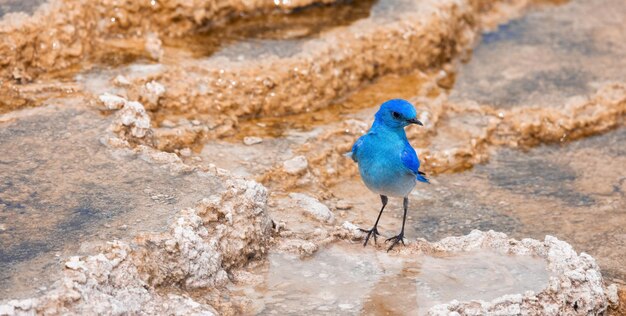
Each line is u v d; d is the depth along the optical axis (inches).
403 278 439.5
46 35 611.2
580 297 422.3
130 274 386.3
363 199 557.6
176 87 611.2
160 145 565.6
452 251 464.4
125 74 609.9
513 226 537.6
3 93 565.9
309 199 522.6
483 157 618.8
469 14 775.7
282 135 603.8
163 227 415.8
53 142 497.4
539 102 674.2
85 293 364.2
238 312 405.4
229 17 701.9
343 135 609.9
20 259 385.7
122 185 455.2
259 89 628.7
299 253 455.8
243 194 455.8
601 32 798.5
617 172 608.1
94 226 415.2
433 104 655.1
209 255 417.1
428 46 711.1
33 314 347.9
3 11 610.5
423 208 554.9
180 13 674.8
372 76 685.9
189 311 382.0
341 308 413.7
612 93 689.0
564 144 646.5
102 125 519.8
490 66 733.9
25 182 453.1
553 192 580.1
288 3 713.6
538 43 776.3
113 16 654.5
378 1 740.0
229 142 589.0
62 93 573.6
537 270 443.2
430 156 605.9
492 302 405.4
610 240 522.6
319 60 653.3
